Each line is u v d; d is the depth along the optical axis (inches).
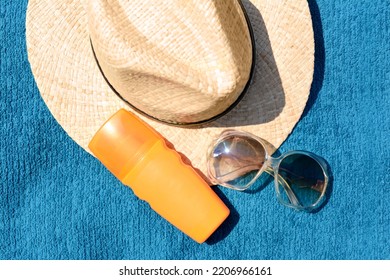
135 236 30.6
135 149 25.0
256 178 28.6
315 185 29.5
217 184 28.4
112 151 25.2
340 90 30.2
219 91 21.9
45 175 30.4
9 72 30.1
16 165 30.3
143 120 27.0
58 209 30.5
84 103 27.1
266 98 27.0
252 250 30.6
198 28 22.0
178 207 25.6
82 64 26.8
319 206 30.5
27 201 30.5
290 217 30.5
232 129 27.3
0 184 30.3
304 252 30.6
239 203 30.3
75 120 27.3
